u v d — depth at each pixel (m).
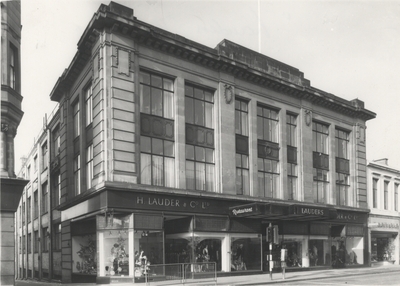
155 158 22.48
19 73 20.62
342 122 35.56
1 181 18.30
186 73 24.33
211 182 24.94
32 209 41.72
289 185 29.69
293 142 30.83
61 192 28.91
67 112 28.64
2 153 18.83
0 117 18.78
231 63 25.94
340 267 33.00
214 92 25.92
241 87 27.28
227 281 20.88
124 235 20.70
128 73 21.44
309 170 31.02
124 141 20.81
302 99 31.39
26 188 45.69
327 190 33.00
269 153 28.61
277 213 23.97
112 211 20.17
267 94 28.88
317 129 33.28
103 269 20.45
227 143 25.61
